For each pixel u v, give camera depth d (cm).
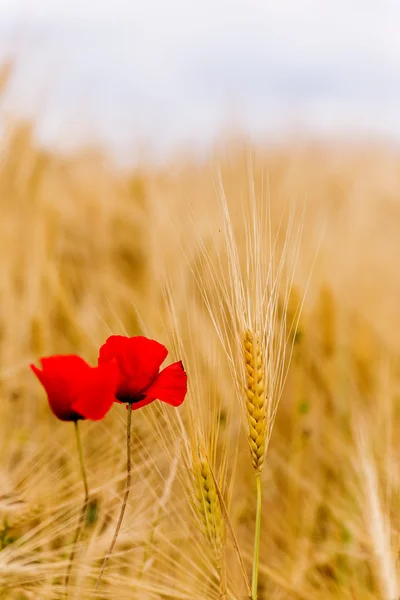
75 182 268
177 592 134
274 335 135
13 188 219
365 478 143
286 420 176
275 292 133
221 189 132
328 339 187
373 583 142
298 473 158
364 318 220
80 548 136
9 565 134
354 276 230
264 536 153
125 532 138
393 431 159
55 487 143
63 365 127
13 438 152
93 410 125
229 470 155
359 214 255
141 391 127
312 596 141
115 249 254
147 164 265
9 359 170
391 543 137
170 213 207
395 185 291
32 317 173
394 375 195
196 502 129
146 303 190
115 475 143
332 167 324
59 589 133
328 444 169
